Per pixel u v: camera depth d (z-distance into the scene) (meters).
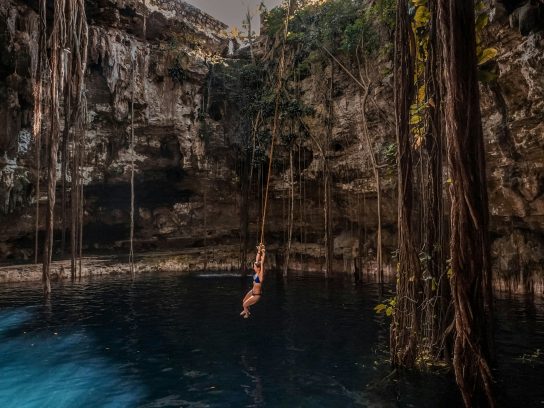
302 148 23.11
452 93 4.14
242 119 24.61
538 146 12.19
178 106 23.92
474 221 4.16
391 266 19.38
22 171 19.59
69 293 15.50
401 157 6.34
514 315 10.78
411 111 6.51
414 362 6.75
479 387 5.45
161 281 18.86
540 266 13.73
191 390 6.33
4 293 15.30
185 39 25.33
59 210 22.41
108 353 8.29
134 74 22.11
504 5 11.39
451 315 6.73
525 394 5.75
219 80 25.30
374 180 19.34
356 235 21.78
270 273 22.14
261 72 24.69
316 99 21.84
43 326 10.52
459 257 4.26
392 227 19.75
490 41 12.23
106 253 25.11
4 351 8.45
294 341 9.00
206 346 8.73
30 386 6.58
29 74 18.12
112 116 21.98
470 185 4.13
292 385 6.44
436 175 6.62
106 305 13.30
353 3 20.30
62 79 11.37
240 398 5.98
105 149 22.50
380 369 7.01
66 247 23.52
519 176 13.09
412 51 6.25
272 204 25.58
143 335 9.67
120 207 25.42
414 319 6.70
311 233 24.45
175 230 26.55
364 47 18.86
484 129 13.73
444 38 4.18
